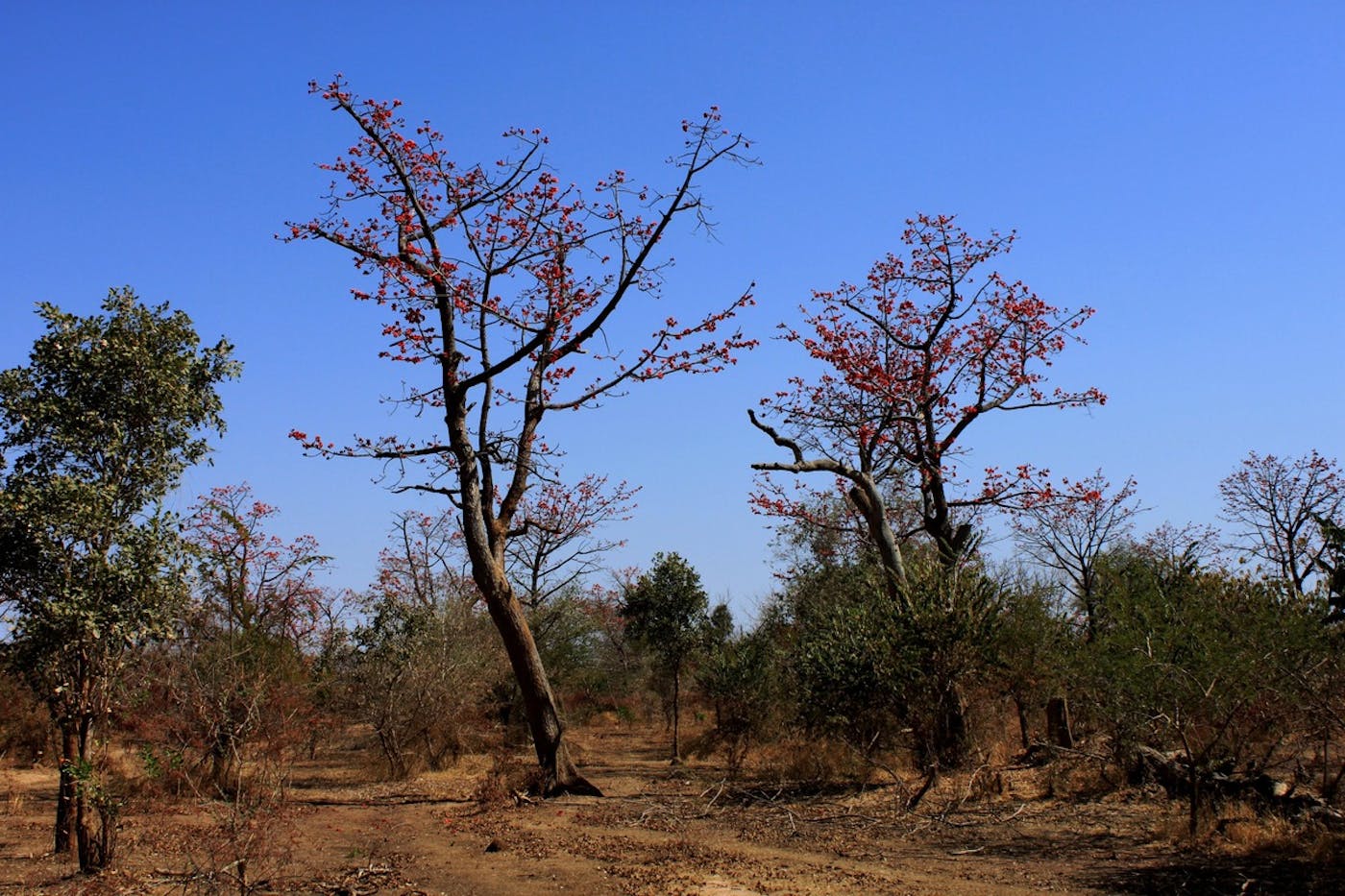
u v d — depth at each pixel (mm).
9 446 11531
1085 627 16516
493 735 23953
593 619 34938
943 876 9328
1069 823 11289
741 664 20219
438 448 17656
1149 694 11039
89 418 11609
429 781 19438
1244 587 11812
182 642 14539
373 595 25594
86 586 11172
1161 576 13969
